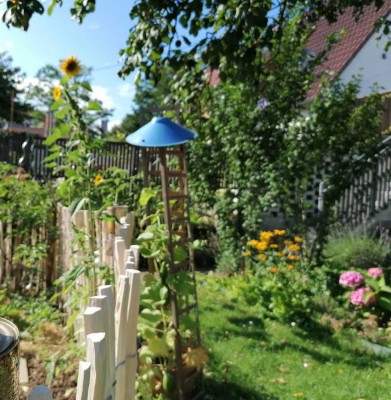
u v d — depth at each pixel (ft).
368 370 13.15
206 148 24.11
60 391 9.39
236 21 9.65
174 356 10.27
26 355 10.82
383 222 27.76
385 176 27.53
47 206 17.12
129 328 6.63
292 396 11.37
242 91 21.13
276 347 14.39
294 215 22.41
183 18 11.52
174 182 19.13
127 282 6.48
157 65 12.42
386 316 17.63
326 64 53.93
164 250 10.49
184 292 10.18
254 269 21.42
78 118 11.75
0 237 17.07
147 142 10.17
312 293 19.25
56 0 11.27
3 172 18.19
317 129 20.95
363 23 53.36
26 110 104.42
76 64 11.55
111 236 11.13
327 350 14.43
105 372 4.53
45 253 16.31
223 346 14.11
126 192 19.19
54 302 15.66
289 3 12.72
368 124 21.24
